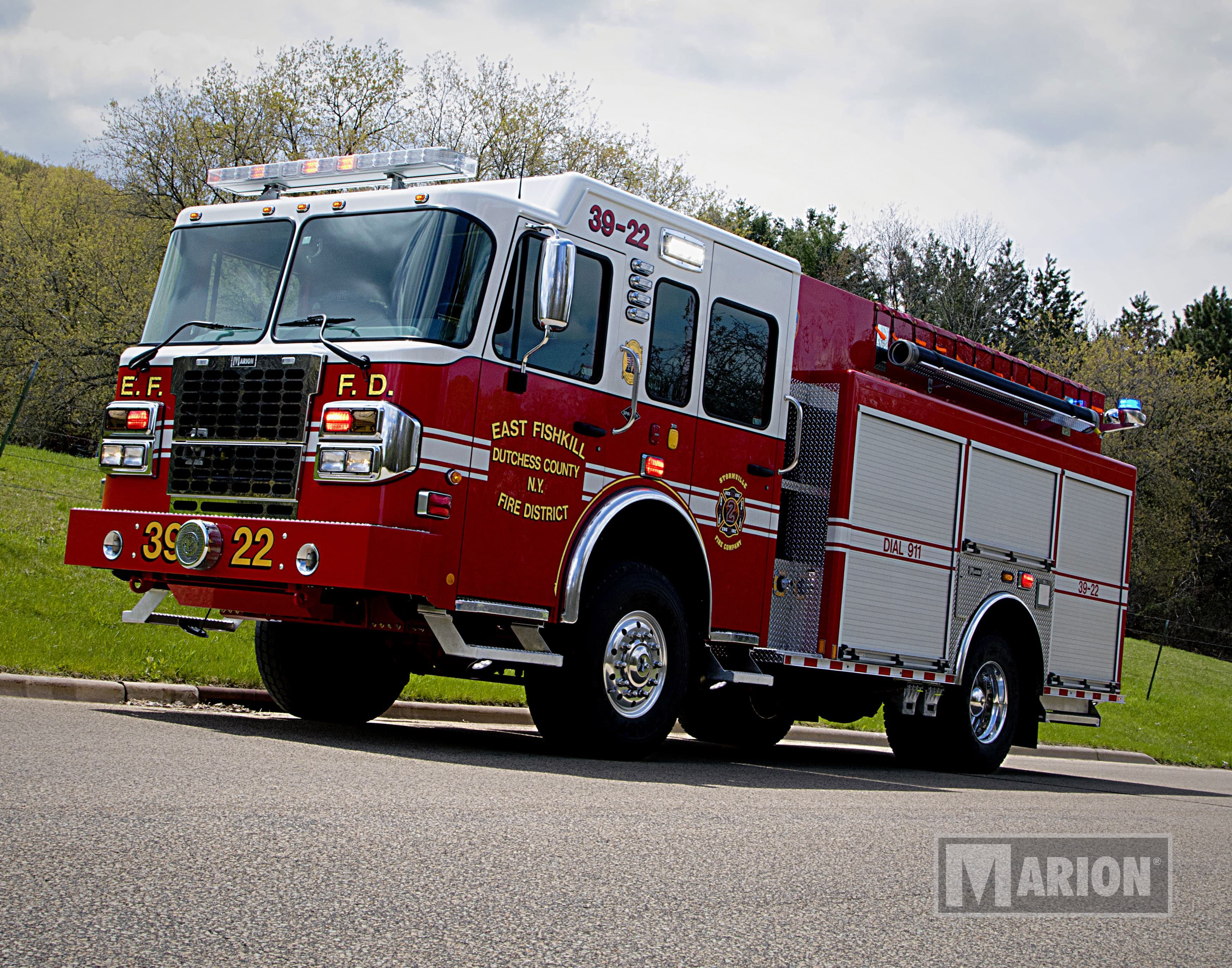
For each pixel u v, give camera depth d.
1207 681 30.48
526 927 3.38
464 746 7.63
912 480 9.85
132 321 27.03
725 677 8.30
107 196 27.62
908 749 10.74
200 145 26.05
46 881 3.32
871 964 3.42
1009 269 54.72
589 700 7.42
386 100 26.39
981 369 11.24
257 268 7.51
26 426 25.97
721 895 4.04
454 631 6.77
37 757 5.13
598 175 27.77
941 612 10.20
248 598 7.08
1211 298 60.59
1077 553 11.88
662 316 8.06
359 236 7.24
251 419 7.00
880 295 52.03
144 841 3.86
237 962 2.83
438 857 4.08
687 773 7.52
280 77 26.34
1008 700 11.07
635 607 7.70
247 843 3.97
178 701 8.41
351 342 6.85
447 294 6.88
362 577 6.36
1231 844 7.01
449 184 7.48
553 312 6.75
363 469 6.56
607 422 7.64
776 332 8.96
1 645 8.25
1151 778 13.34
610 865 4.30
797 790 7.30
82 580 11.45
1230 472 48.28
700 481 8.30
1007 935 3.98
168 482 7.27
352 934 3.13
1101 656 12.26
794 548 9.28
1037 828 6.64
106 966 2.72
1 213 30.09
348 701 8.57
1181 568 45.81
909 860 5.12
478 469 6.90
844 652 9.16
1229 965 3.91
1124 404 12.65
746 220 47.34
